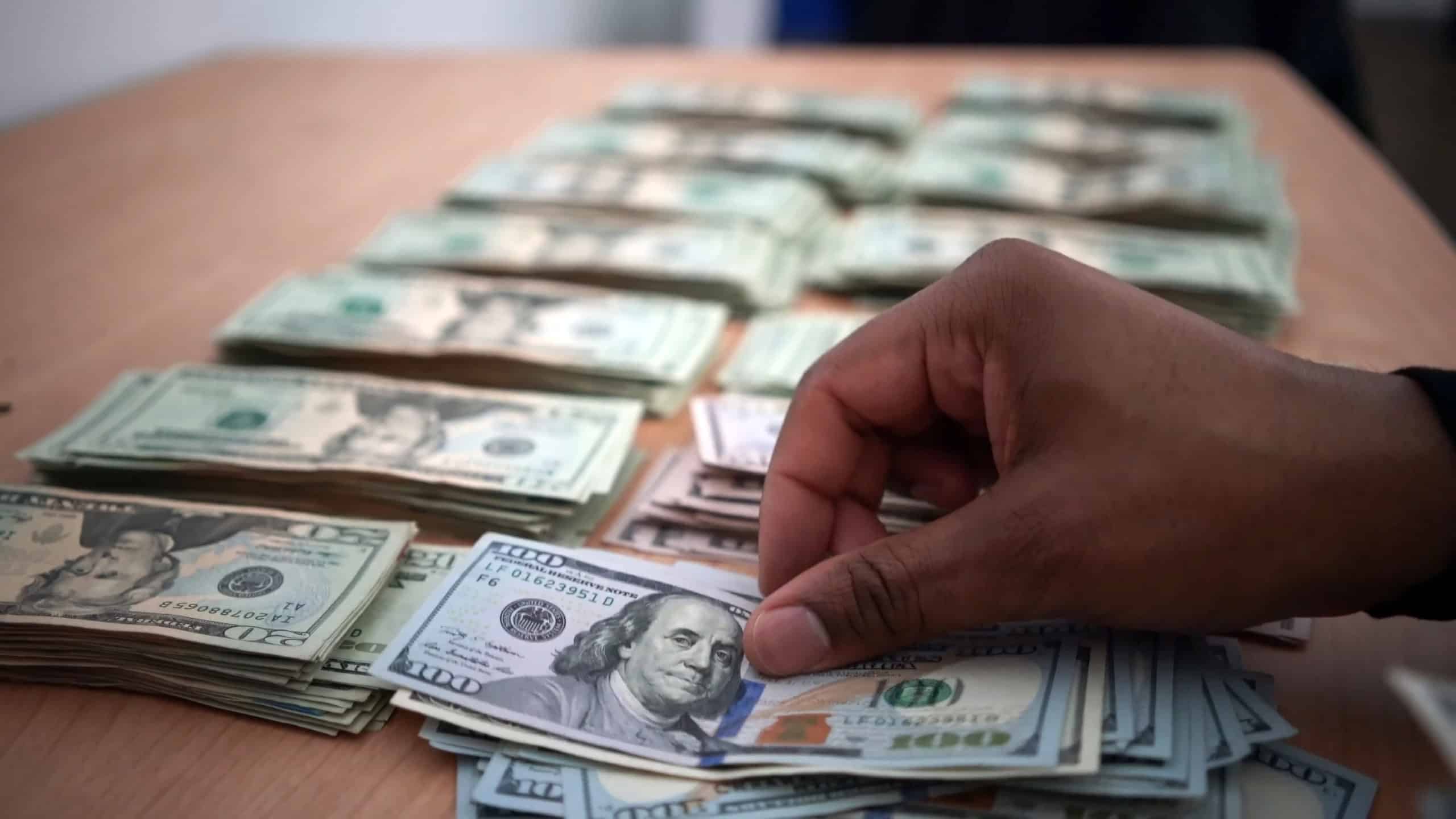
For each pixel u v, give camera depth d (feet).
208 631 2.12
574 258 3.90
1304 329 3.67
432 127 5.62
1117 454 1.91
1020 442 2.00
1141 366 1.95
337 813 1.89
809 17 13.55
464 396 3.01
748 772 1.89
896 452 2.51
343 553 2.38
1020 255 2.14
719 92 6.01
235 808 1.89
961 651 2.13
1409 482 1.88
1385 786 1.92
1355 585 1.94
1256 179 4.81
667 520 2.64
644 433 3.06
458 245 4.02
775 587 2.34
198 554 2.36
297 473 2.64
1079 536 1.90
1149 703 1.97
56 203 4.55
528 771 1.93
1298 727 2.04
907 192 4.65
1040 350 2.01
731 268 3.81
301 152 5.23
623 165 4.89
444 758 2.01
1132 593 1.95
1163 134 5.49
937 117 5.86
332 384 3.05
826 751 1.90
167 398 2.96
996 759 1.82
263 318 3.39
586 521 2.65
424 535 2.62
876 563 1.96
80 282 3.88
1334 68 8.21
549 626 2.21
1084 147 5.24
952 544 1.94
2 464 2.81
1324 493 1.88
